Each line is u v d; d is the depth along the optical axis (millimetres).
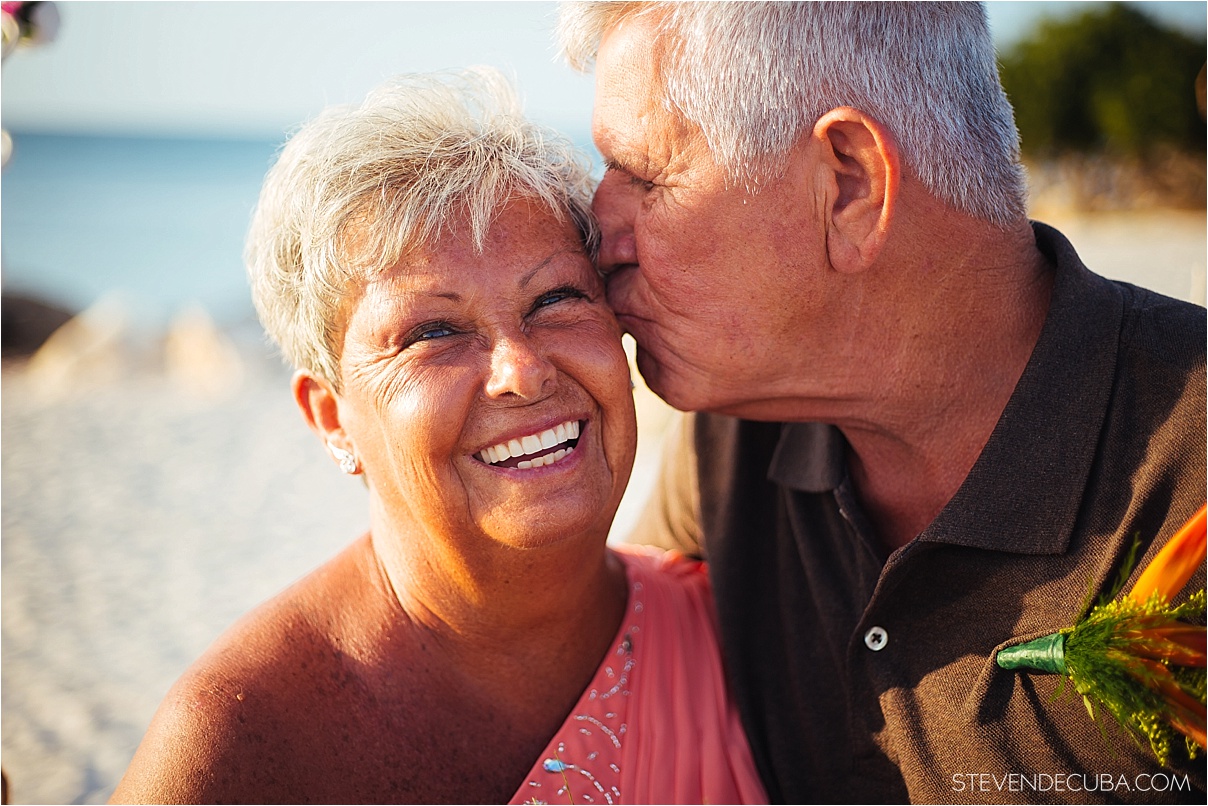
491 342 1582
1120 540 1608
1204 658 1459
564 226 1696
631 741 1856
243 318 15266
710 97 1624
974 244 1708
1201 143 17297
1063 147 18094
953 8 1712
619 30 1733
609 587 1970
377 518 1788
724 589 2066
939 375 1769
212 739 1604
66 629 6059
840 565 1938
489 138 1641
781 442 2021
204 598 6520
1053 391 1678
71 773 4355
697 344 1777
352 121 1620
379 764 1706
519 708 1838
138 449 10172
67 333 14336
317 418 1817
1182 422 1589
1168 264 10805
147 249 26203
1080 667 1511
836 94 1627
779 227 1671
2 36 2254
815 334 1752
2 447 10320
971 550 1688
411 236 1551
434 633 1776
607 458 1689
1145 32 17594
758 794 1851
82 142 39719
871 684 1830
